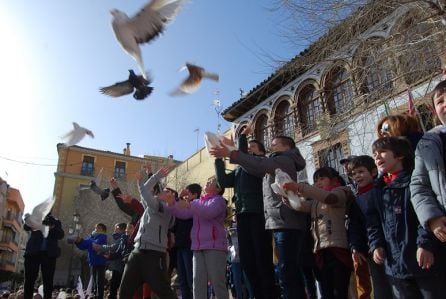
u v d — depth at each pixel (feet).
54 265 23.07
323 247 13.78
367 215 10.84
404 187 9.66
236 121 63.93
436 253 8.54
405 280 9.14
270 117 56.18
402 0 21.94
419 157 9.00
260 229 14.37
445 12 20.84
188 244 19.74
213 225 16.31
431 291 8.52
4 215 179.42
